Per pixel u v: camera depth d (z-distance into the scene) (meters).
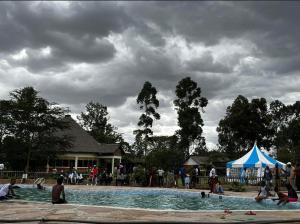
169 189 28.19
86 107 100.31
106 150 56.47
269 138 74.50
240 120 71.12
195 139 81.94
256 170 38.25
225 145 81.62
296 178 19.88
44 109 42.59
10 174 36.00
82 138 56.81
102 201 21.00
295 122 93.75
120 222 9.47
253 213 12.06
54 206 13.20
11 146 41.44
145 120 85.25
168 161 53.56
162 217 10.59
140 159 61.66
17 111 41.84
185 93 81.25
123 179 34.25
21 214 10.97
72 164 53.72
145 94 85.38
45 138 42.97
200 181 35.31
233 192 26.62
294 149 72.88
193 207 18.27
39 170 45.94
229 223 9.65
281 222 10.31
